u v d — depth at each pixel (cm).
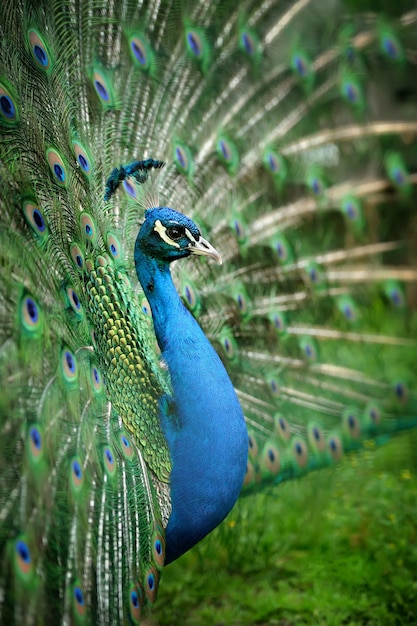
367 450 461
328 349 477
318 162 522
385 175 536
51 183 316
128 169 336
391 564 411
